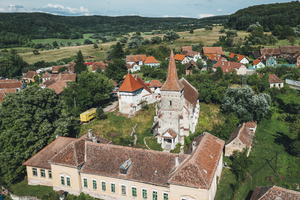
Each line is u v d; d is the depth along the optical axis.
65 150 46.56
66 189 46.44
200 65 125.25
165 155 43.38
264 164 57.56
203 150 44.81
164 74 119.31
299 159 59.44
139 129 71.06
